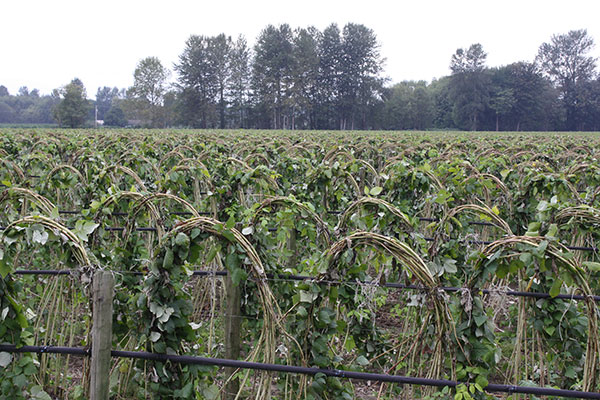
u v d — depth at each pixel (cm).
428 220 642
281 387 358
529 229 308
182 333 321
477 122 9106
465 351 298
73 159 794
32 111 10806
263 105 8394
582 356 367
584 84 9344
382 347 439
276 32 8294
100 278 295
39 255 569
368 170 769
